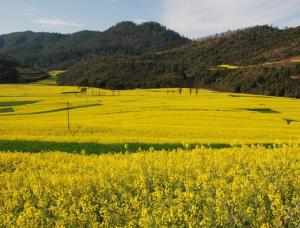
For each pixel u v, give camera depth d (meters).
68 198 12.88
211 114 56.06
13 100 96.19
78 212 10.59
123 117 54.84
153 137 36.50
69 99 95.19
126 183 14.62
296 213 9.65
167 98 94.12
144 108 66.75
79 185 14.15
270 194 11.23
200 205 11.38
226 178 15.48
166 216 9.62
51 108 74.56
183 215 9.91
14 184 14.91
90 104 79.44
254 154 20.94
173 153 21.78
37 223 10.17
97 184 14.64
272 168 16.52
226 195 11.53
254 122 48.94
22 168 20.12
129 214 10.55
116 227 9.83
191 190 13.24
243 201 11.15
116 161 19.33
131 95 110.88
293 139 35.72
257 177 14.02
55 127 42.06
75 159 22.02
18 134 38.50
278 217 9.74
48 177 16.00
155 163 17.78
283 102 80.38
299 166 16.19
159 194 11.69
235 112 59.03
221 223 9.77
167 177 16.03
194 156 20.06
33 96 109.44
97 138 34.62
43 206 11.90
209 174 15.52
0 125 43.22
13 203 12.23
